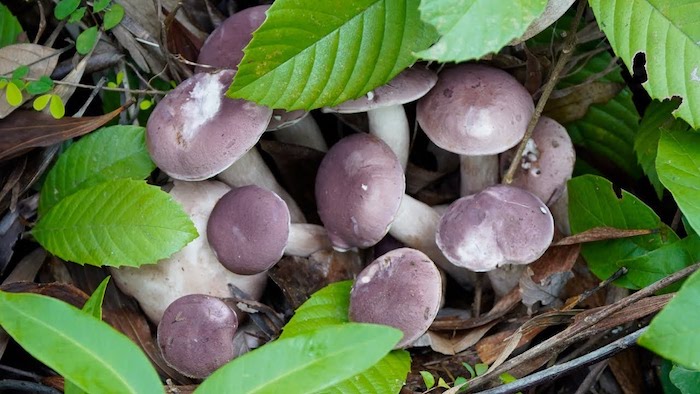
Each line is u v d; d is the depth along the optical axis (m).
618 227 0.90
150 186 0.88
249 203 0.89
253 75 0.84
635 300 0.85
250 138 0.87
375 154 0.89
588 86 0.95
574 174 0.98
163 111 0.89
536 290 0.90
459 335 0.91
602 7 0.83
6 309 0.77
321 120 0.99
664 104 0.93
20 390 0.90
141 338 0.92
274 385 0.76
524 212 0.87
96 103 0.97
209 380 0.76
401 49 0.84
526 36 0.85
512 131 0.89
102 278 0.93
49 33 0.97
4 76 0.92
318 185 0.91
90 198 0.89
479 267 0.87
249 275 0.91
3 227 0.92
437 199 0.98
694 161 0.86
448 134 0.89
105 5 0.92
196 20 0.97
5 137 0.91
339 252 0.93
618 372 0.90
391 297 0.86
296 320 0.88
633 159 0.96
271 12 0.82
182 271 0.91
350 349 0.76
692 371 0.83
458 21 0.76
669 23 0.82
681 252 0.87
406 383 0.88
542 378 0.84
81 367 0.77
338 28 0.84
